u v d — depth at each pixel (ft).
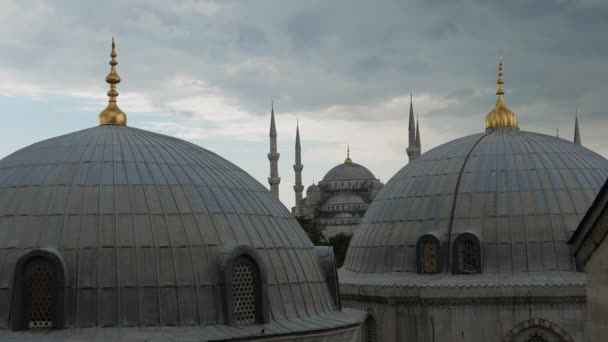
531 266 121.80
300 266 97.40
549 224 123.34
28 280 84.02
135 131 104.32
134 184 91.56
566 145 137.28
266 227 96.73
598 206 63.52
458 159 135.64
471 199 128.16
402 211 134.62
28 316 83.76
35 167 94.38
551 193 126.11
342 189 528.22
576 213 123.95
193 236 88.94
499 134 140.15
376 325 130.41
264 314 88.89
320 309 97.19
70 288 83.56
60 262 83.46
